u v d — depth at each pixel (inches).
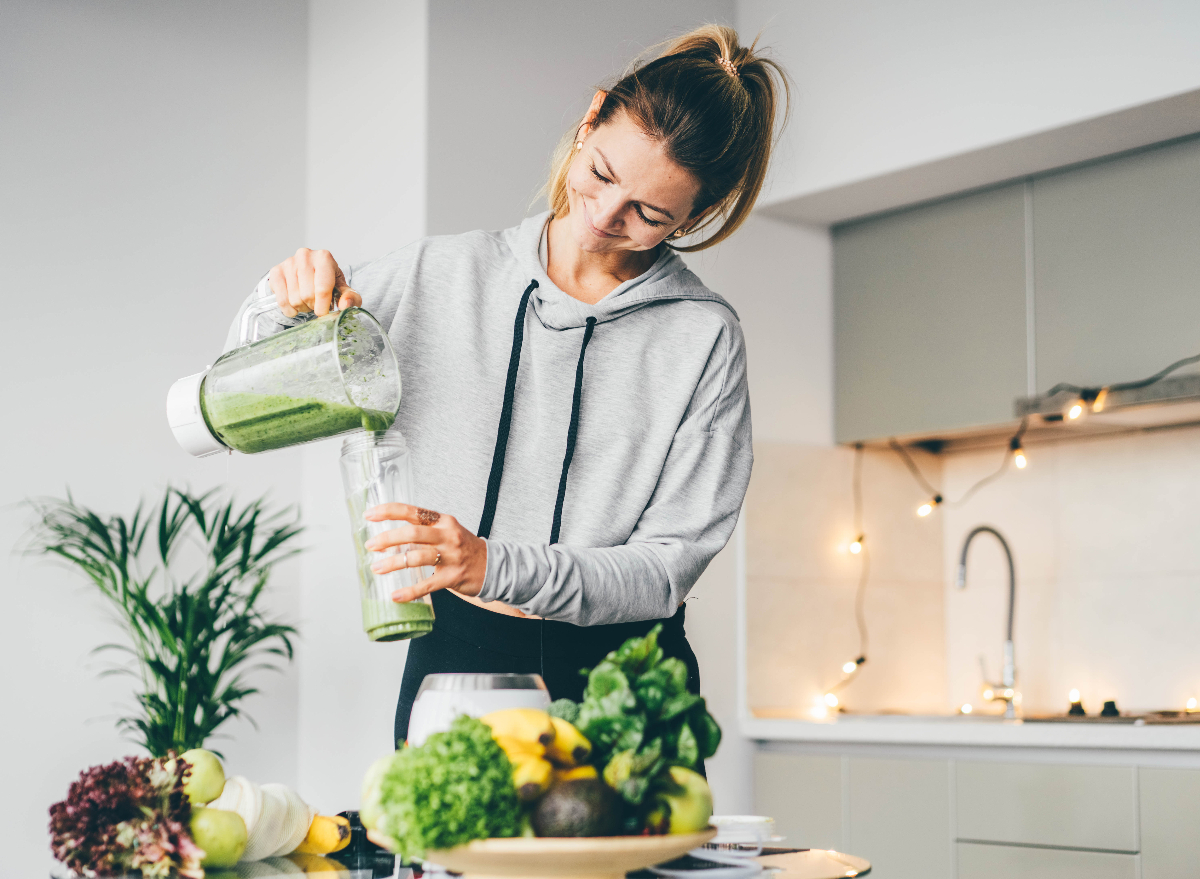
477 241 61.7
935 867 115.1
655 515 58.1
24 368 113.3
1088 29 114.3
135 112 122.6
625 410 58.8
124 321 119.9
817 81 135.7
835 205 138.6
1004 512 146.3
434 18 117.9
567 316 58.4
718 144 52.4
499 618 53.2
